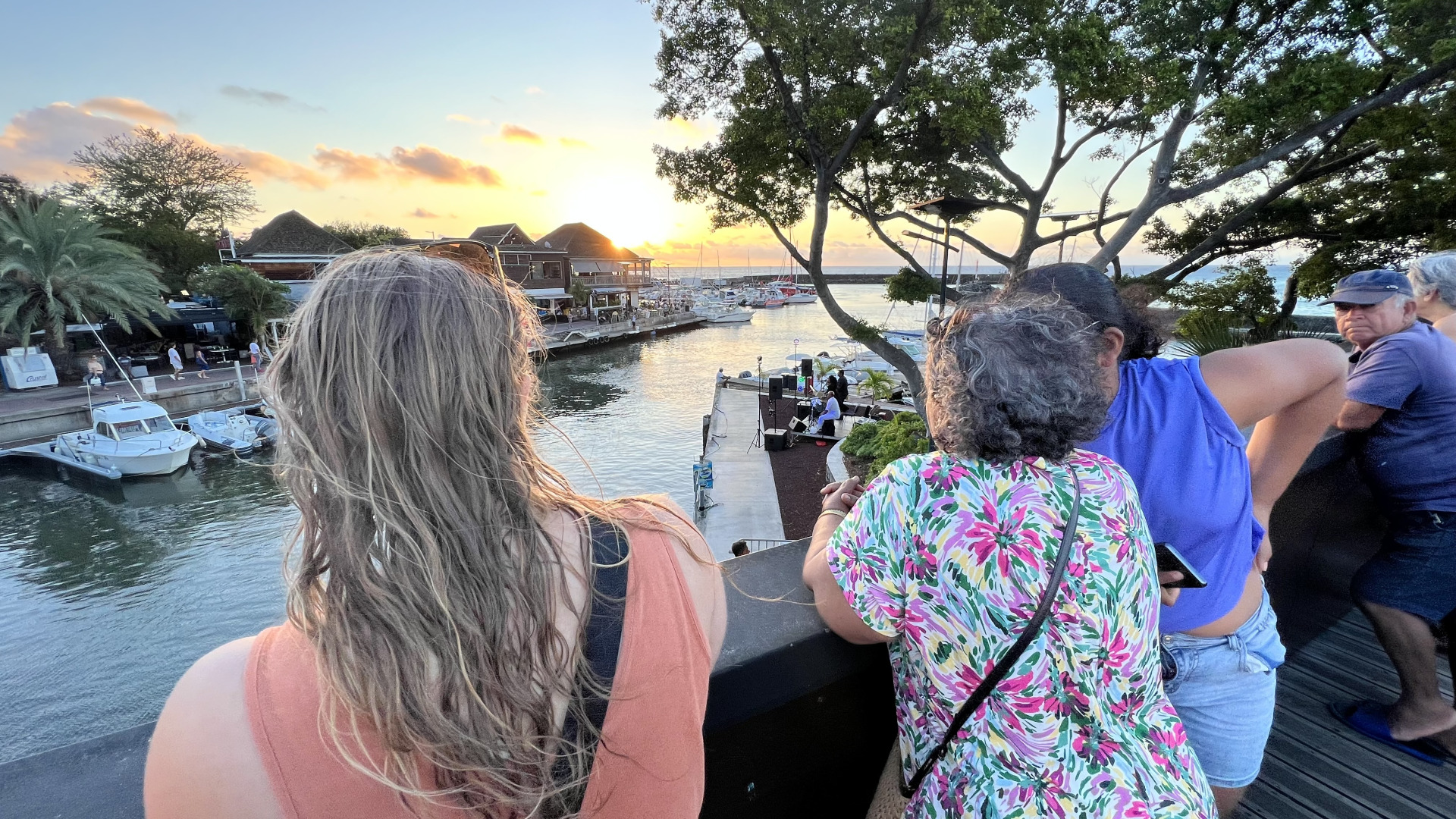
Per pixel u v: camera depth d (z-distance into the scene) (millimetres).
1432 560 1743
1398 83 10367
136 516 19453
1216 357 1142
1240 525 1058
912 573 843
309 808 445
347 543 437
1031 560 771
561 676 491
